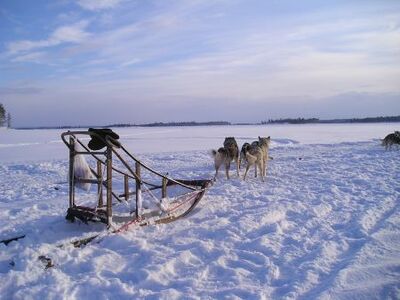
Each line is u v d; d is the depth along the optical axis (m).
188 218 6.34
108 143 5.07
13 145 29.02
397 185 9.05
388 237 5.13
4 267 4.20
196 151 21.00
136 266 4.32
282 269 4.25
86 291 3.65
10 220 6.15
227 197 7.99
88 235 5.13
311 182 9.84
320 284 3.80
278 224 5.75
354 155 16.28
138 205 5.62
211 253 4.73
